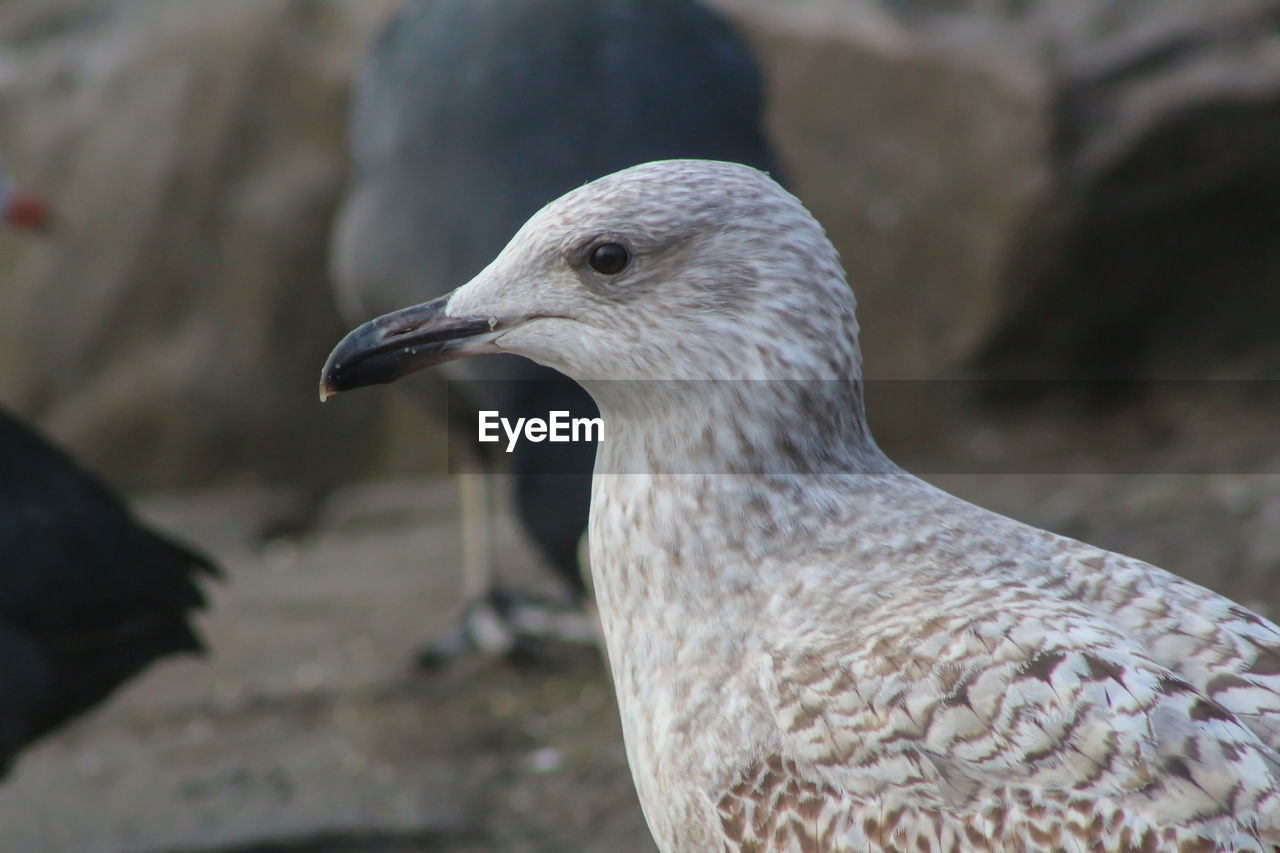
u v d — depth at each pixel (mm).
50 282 17812
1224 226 14383
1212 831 4039
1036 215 14289
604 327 5148
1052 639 4387
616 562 5145
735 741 4785
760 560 4934
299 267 17250
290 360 17359
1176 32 14430
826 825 4531
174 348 17516
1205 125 13992
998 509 12711
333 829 8844
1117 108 14203
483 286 5344
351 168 16953
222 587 13852
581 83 9773
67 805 9289
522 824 8906
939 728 4387
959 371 15086
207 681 11328
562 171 9578
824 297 5059
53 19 19047
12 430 8633
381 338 5395
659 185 5148
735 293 5039
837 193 15289
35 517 8422
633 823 8797
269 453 17438
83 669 8742
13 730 8359
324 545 15391
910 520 4961
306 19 17469
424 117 9969
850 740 4516
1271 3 14516
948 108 14664
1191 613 4590
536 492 9281
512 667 11398
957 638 4488
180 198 17453
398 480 17266
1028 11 14977
